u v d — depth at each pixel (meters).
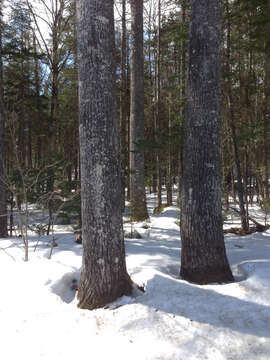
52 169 7.32
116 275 3.57
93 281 3.54
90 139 3.55
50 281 4.04
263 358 2.43
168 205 15.17
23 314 3.24
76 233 7.54
